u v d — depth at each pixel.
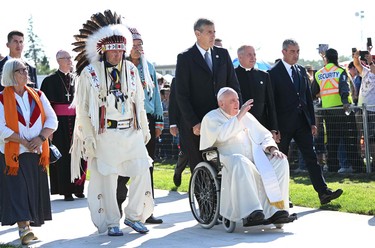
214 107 10.92
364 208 11.41
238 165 9.76
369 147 16.16
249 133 10.41
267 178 9.88
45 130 9.89
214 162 10.36
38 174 9.89
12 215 9.59
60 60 14.42
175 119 13.68
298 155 17.44
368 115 16.11
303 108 12.51
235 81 11.22
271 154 10.24
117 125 10.05
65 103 14.30
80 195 14.55
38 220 9.84
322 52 17.22
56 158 10.24
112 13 10.30
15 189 9.63
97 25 10.20
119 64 10.13
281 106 12.54
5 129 9.62
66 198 14.27
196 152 11.00
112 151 10.02
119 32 10.05
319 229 10.01
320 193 12.07
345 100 16.39
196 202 11.30
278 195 9.84
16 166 9.61
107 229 10.24
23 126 9.75
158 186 15.73
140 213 10.25
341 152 16.62
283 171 10.05
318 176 12.14
